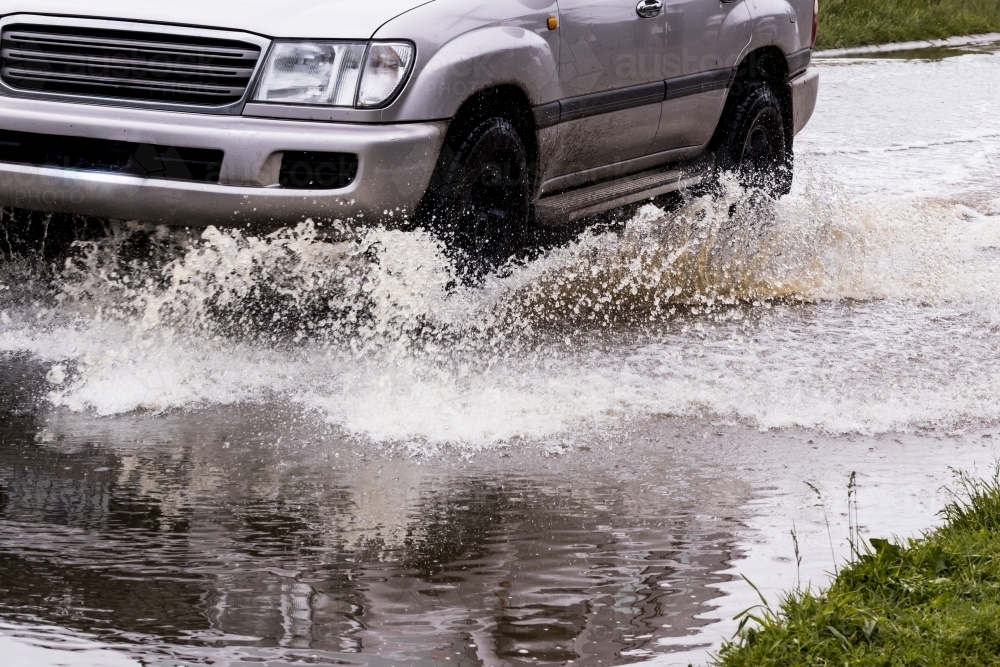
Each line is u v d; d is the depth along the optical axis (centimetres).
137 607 595
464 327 1048
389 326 1002
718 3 1323
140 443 814
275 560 651
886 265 1339
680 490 758
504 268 1090
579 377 960
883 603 581
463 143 1025
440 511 720
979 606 571
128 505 716
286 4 998
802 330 1123
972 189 1788
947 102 2678
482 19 1038
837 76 3061
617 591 622
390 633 574
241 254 991
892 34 3981
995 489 716
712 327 1120
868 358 1042
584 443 833
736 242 1373
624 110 1207
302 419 859
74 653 551
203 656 550
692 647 566
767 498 748
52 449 799
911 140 2203
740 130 1388
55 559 644
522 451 816
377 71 964
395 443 823
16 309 1062
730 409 905
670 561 658
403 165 967
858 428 877
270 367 951
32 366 951
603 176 1232
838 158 2003
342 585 624
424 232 1010
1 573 625
